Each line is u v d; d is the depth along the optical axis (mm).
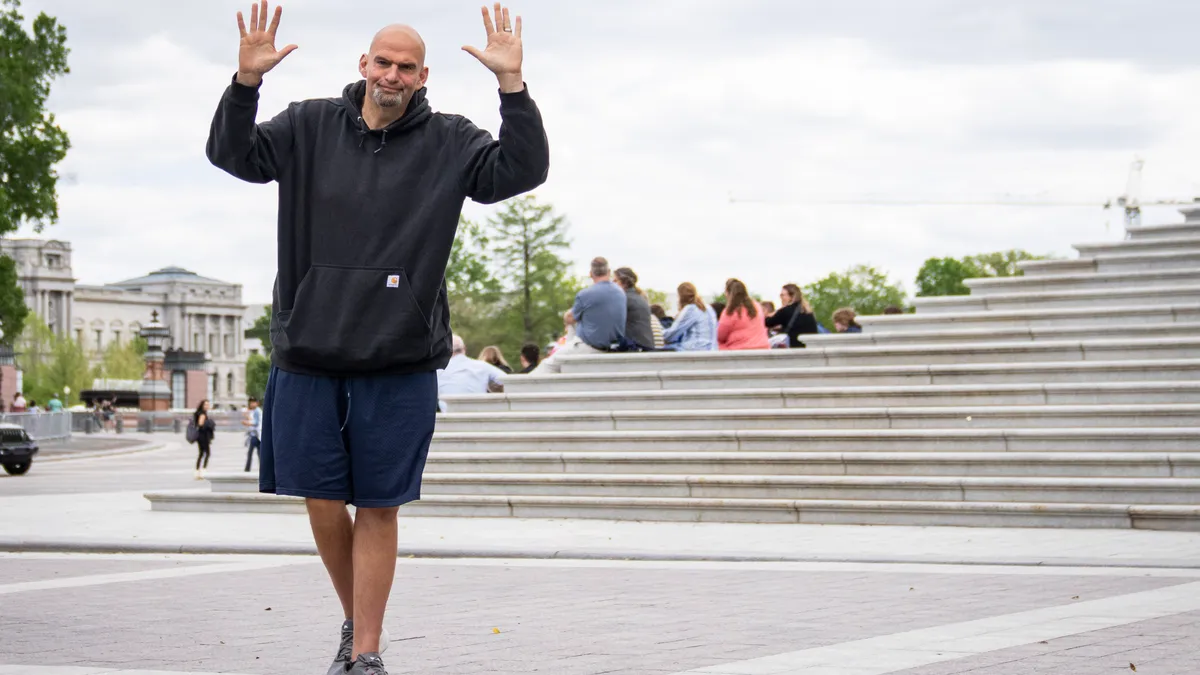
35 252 151000
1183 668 4723
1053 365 12477
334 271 4191
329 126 4297
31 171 38938
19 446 25250
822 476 11438
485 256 68938
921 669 4750
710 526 10922
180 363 84688
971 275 95500
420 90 4336
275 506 12734
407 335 4188
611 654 5176
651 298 79688
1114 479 10438
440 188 4242
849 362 13789
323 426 4223
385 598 4309
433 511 12273
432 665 4934
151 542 9852
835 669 4773
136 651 5316
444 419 14055
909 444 11656
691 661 4996
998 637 5477
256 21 4094
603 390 14523
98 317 165750
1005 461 11008
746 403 13188
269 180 4285
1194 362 12016
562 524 11289
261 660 5102
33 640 5605
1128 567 8023
